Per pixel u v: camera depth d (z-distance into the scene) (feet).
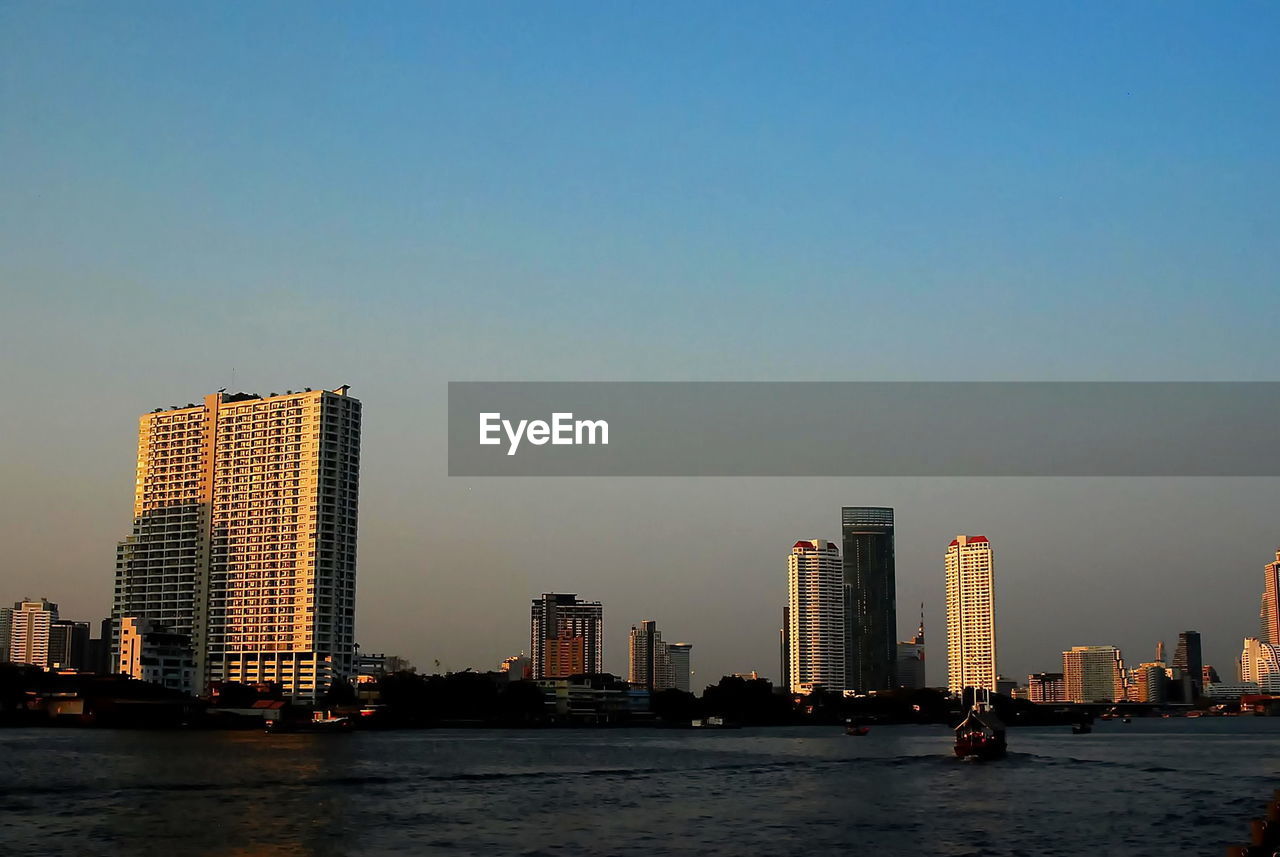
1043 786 644.27
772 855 404.16
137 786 593.01
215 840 423.64
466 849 411.75
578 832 451.94
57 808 501.15
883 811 522.88
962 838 442.50
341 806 522.06
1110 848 421.18
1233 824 483.10
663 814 507.30
